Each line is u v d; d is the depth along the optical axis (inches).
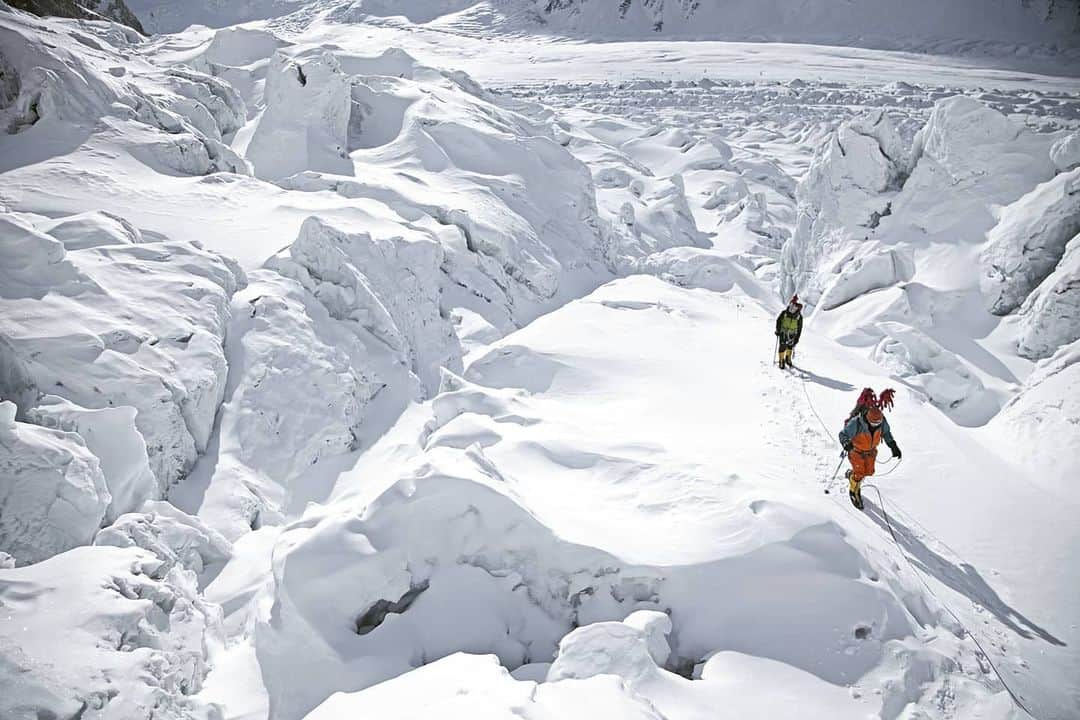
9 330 347.9
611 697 180.5
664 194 1365.7
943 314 745.6
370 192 748.0
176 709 191.8
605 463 327.0
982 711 211.2
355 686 214.5
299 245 530.3
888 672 217.8
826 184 896.9
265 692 217.8
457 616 239.0
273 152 822.5
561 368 519.8
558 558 247.4
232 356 439.5
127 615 202.1
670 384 495.5
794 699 205.8
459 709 169.6
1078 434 430.9
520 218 853.8
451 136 971.3
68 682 173.3
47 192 540.7
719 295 808.3
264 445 409.7
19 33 646.5
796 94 2780.5
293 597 230.1
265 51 1306.6
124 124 668.1
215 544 322.0
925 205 826.2
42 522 266.2
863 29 5137.8
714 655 224.1
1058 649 271.6
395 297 565.6
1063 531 346.9
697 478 305.0
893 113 2265.0
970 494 374.6
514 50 4953.3
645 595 245.1
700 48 4608.8
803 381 510.3
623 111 2588.6
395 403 490.9
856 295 807.7
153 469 353.4
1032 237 719.7
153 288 428.8
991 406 623.8
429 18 7386.8
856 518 320.5
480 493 253.6
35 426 287.6
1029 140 794.2
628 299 693.9
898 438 429.7
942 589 284.0
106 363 355.6
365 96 1024.2
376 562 237.6
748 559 247.9
